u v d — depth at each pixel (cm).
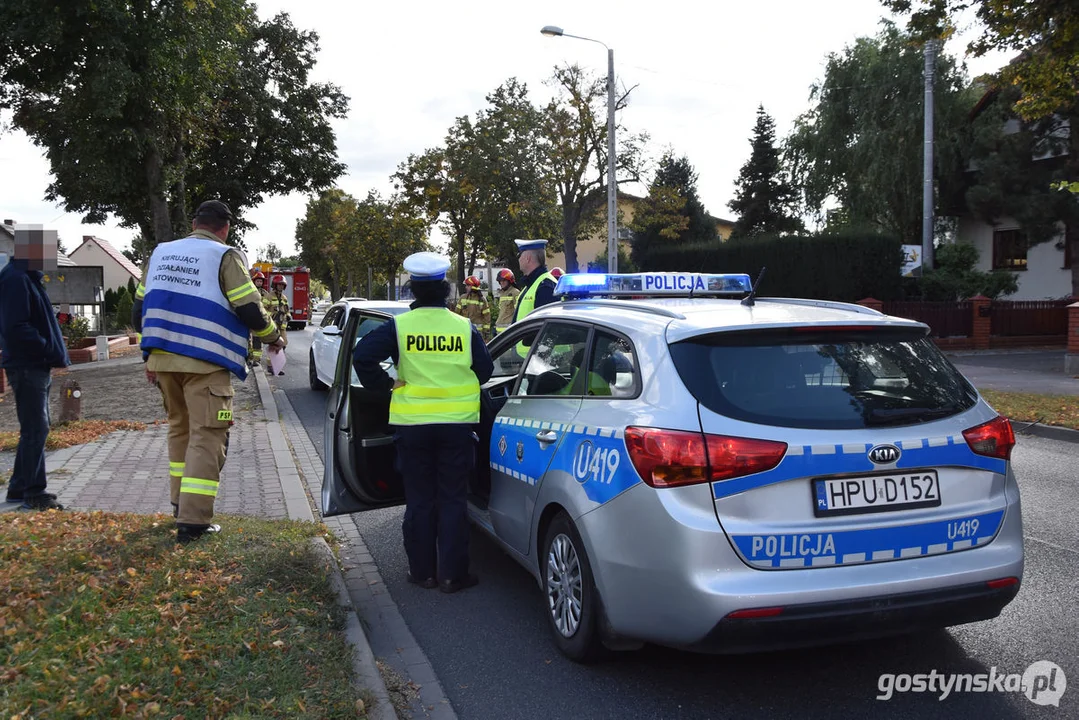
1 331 567
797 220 5053
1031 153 2492
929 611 318
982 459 338
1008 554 336
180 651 333
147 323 474
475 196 3372
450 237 3716
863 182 3170
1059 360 1988
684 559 307
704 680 361
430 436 458
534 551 412
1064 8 1279
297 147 2666
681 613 309
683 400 323
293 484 696
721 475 309
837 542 312
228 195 2647
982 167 2658
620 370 364
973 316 2352
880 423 325
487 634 418
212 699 302
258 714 298
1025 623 416
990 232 3166
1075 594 456
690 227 5584
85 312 3381
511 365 591
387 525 616
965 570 324
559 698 349
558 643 388
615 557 332
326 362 1262
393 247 4988
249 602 394
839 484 315
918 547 322
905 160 3038
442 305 470
